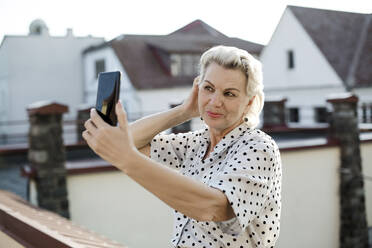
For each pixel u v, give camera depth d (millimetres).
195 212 982
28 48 20578
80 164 6477
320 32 19047
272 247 1229
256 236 1189
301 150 7758
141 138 1480
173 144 1513
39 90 20797
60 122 6121
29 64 20609
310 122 18953
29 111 6102
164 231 6859
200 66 1274
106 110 946
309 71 18922
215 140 1333
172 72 19938
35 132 6027
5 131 20250
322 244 8125
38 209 4840
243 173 1092
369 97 16938
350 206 8234
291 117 19922
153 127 1487
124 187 6578
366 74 17359
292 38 19641
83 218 6332
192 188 956
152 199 6766
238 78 1193
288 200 7707
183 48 19969
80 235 2957
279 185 1218
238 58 1193
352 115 8188
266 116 11734
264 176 1122
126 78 19438
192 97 1483
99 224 6434
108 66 20312
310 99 18953
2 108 20688
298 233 7840
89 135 913
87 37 21609
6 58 20234
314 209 7992
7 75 20203
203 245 1237
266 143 1165
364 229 8430
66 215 6141
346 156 8164
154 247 6777
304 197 7871
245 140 1201
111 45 19938
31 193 6199
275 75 20578
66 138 17375
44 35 20828
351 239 8258
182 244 1282
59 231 2787
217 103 1205
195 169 1351
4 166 9094
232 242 1195
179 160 1509
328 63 17938
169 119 1499
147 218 6734
